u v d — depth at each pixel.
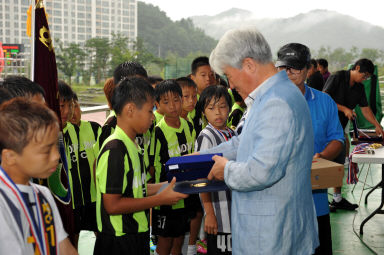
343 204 4.36
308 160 1.61
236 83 1.66
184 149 2.97
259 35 1.61
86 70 82.31
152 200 1.79
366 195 4.54
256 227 1.59
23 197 1.08
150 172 2.86
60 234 1.23
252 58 1.59
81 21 127.25
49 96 2.01
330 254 2.38
